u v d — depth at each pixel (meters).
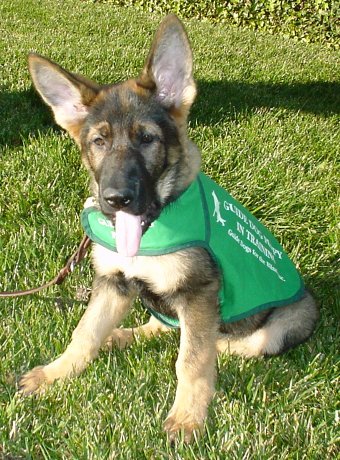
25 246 1.01
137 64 2.01
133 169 0.73
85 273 1.00
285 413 0.75
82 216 0.81
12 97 1.60
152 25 2.78
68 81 0.81
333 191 1.32
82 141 0.81
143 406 0.73
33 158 1.28
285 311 0.89
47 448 0.68
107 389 0.76
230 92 1.83
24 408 0.73
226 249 0.79
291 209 1.23
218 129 1.52
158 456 0.67
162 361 0.83
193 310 0.77
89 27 2.64
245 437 0.70
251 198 1.24
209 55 2.28
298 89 1.99
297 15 3.01
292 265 0.94
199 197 0.79
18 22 2.60
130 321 0.95
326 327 0.93
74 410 0.72
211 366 0.77
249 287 0.82
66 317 0.90
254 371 0.82
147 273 0.77
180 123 0.80
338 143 1.54
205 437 0.71
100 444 0.68
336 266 1.08
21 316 0.88
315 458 0.68
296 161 1.43
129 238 0.74
